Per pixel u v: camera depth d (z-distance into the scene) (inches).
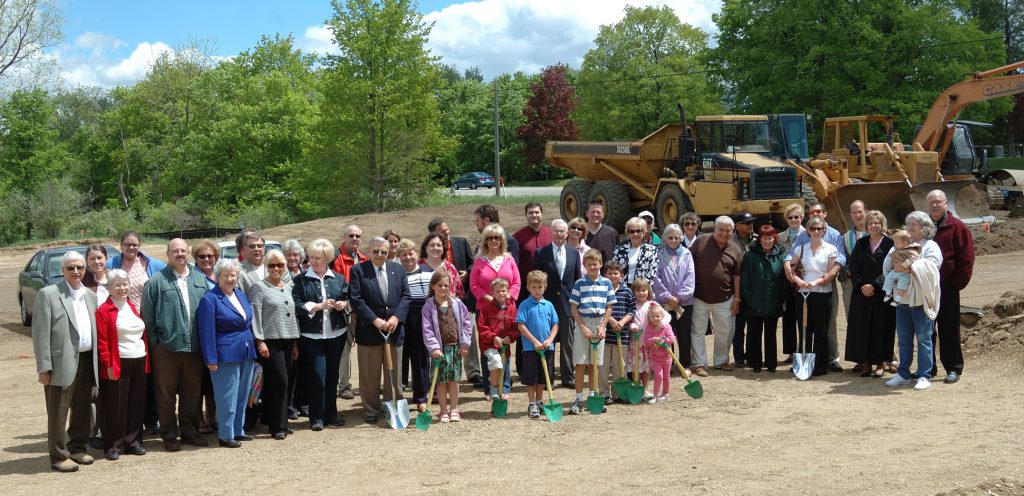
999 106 1454.2
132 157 2253.9
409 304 324.2
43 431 322.3
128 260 315.3
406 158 1430.9
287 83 1987.0
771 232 368.8
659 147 821.2
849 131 846.5
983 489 208.1
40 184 1793.8
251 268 304.2
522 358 328.5
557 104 2429.9
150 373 310.7
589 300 321.1
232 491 235.3
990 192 983.6
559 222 348.5
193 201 1900.8
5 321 671.8
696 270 375.9
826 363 366.3
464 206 1275.8
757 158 718.5
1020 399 304.0
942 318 338.6
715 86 1646.2
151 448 291.0
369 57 1381.6
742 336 387.9
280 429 299.0
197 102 2169.0
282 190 1818.4
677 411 313.7
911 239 332.8
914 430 272.4
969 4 1471.5
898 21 1342.3
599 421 304.5
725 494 214.7
